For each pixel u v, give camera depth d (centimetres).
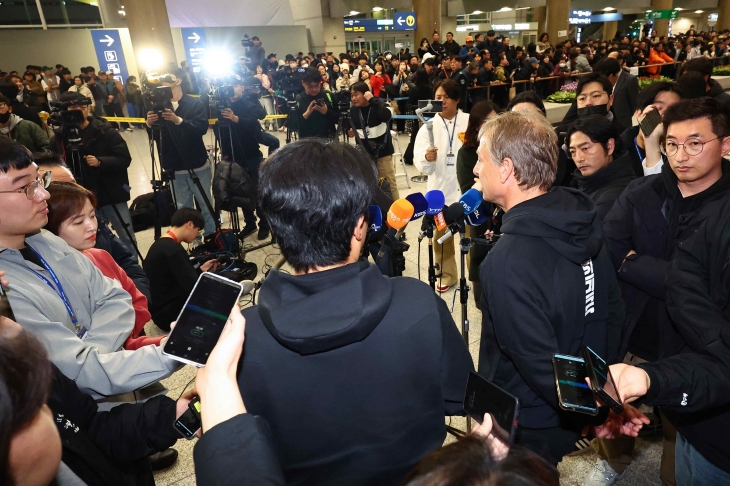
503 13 2627
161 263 293
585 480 184
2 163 106
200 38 1437
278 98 1062
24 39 1274
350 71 1335
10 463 47
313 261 73
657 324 153
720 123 131
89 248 174
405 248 174
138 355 110
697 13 2847
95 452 99
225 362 65
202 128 414
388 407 73
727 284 114
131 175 727
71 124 335
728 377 101
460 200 179
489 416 71
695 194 142
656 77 1213
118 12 1479
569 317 111
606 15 2281
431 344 74
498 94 1066
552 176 119
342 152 75
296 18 1933
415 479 41
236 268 360
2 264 112
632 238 161
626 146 227
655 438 204
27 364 46
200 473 57
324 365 70
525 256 109
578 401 89
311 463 73
